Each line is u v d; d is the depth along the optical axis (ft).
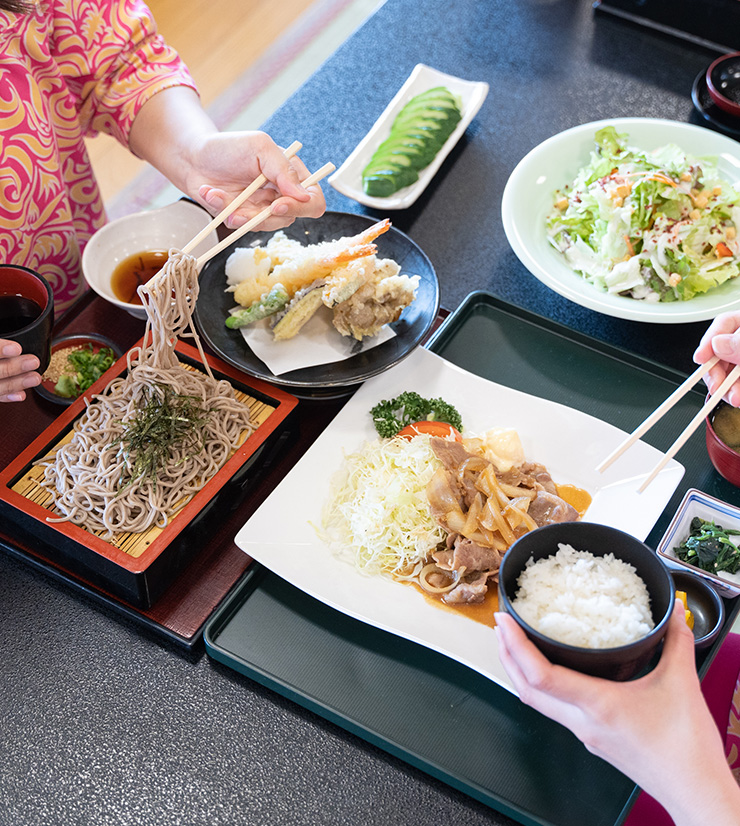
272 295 3.79
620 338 4.13
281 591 3.42
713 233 4.22
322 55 7.06
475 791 3.03
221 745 3.14
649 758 2.71
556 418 3.71
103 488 3.35
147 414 3.42
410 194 4.49
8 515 3.39
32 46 3.96
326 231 4.15
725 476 3.62
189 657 3.30
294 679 3.23
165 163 4.17
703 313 3.93
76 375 3.74
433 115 4.75
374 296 3.77
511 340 4.08
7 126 3.92
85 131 4.55
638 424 3.84
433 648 3.18
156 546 3.27
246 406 3.62
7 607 3.39
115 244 4.09
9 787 3.07
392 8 5.47
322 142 4.79
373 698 3.20
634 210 4.17
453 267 4.35
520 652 2.74
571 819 2.99
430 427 3.67
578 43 5.31
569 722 2.79
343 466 3.61
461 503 3.48
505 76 5.13
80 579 3.43
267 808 3.04
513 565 2.98
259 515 3.45
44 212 4.13
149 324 3.48
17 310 3.54
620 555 3.01
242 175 3.89
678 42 5.31
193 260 3.40
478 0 5.52
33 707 3.20
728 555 3.33
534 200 4.40
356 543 3.40
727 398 3.46
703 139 4.52
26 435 3.68
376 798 3.06
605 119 4.85
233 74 7.11
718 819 2.64
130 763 3.10
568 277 4.17
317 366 3.80
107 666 3.28
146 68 4.23
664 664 2.79
